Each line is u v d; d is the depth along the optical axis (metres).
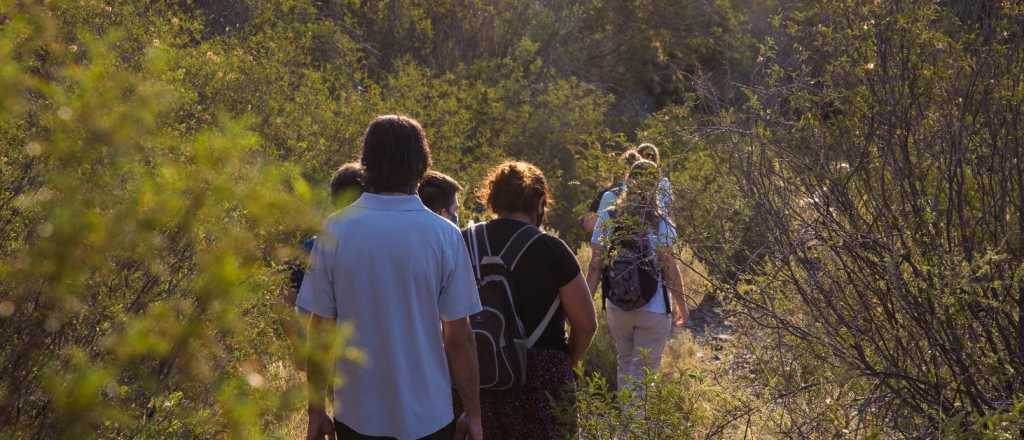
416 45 14.45
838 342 3.70
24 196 1.70
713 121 4.15
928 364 3.63
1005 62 3.81
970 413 3.50
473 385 3.05
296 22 11.05
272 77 7.89
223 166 1.44
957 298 3.47
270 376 1.78
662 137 4.22
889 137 3.82
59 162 1.46
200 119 4.79
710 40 16.56
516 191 3.68
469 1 15.32
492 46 15.84
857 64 3.96
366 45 13.10
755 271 4.00
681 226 4.02
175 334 1.40
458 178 10.20
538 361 3.53
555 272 3.56
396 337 2.82
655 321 5.51
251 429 1.44
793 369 3.87
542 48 16.81
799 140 3.96
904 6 3.87
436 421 2.88
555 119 13.67
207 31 10.50
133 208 1.41
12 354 1.52
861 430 3.60
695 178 4.06
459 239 2.98
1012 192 3.72
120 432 1.70
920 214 3.70
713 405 3.96
